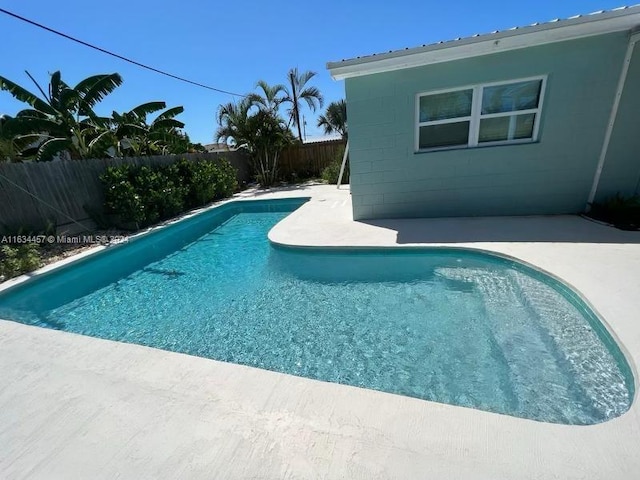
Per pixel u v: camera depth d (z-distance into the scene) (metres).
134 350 2.70
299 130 16.72
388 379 2.62
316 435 1.70
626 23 4.06
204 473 1.54
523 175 5.43
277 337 3.37
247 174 14.98
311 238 5.46
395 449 1.58
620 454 1.46
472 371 2.58
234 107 13.09
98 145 8.89
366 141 5.91
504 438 1.60
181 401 2.04
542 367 2.49
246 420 1.84
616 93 4.69
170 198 8.57
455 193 5.82
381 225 5.88
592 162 5.11
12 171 5.98
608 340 2.46
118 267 5.93
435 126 5.60
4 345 2.92
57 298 4.71
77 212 7.11
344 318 3.58
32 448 1.77
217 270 5.43
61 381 2.35
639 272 3.21
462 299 3.66
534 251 3.98
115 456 1.68
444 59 4.79
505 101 5.17
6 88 7.95
